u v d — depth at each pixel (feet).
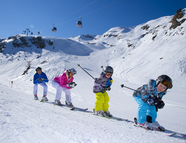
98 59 205.26
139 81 104.78
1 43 246.68
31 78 123.75
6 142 3.72
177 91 73.41
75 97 39.27
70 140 4.33
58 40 269.23
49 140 4.24
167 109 29.35
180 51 126.72
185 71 100.99
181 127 10.95
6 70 166.91
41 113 7.75
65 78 14.51
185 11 195.11
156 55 145.07
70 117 7.97
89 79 103.81
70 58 196.54
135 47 231.30
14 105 9.03
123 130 6.49
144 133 6.55
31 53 221.05
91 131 5.45
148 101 8.44
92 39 526.57
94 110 11.62
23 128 4.91
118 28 500.74
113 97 43.57
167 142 5.42
